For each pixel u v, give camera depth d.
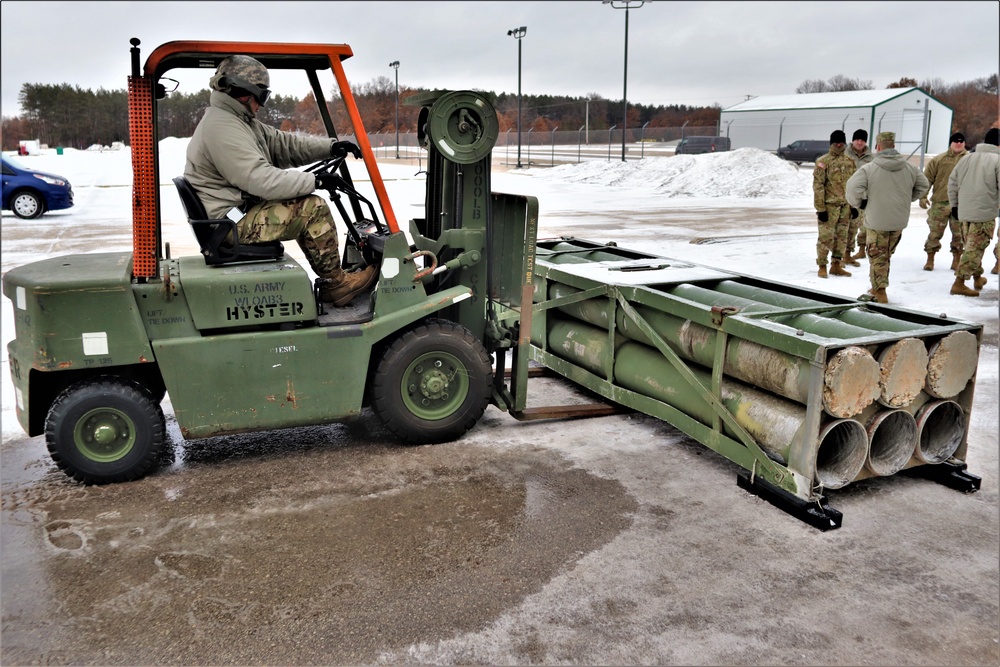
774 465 3.50
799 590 2.84
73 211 16.56
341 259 4.94
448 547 3.15
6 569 3.00
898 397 3.43
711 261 10.01
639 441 4.35
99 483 3.77
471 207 4.36
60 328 3.55
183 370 3.72
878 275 7.72
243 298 3.78
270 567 3.01
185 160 3.90
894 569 2.99
